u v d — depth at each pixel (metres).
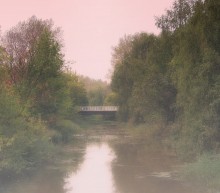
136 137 64.44
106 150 48.62
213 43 34.03
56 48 48.19
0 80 32.62
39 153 37.09
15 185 29.31
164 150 47.88
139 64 70.25
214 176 27.52
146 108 61.16
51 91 49.72
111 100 113.06
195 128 34.97
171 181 30.31
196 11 38.25
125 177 32.12
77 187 28.86
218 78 33.22
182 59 39.78
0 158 29.98
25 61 47.09
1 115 31.64
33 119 39.09
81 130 75.94
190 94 36.81
